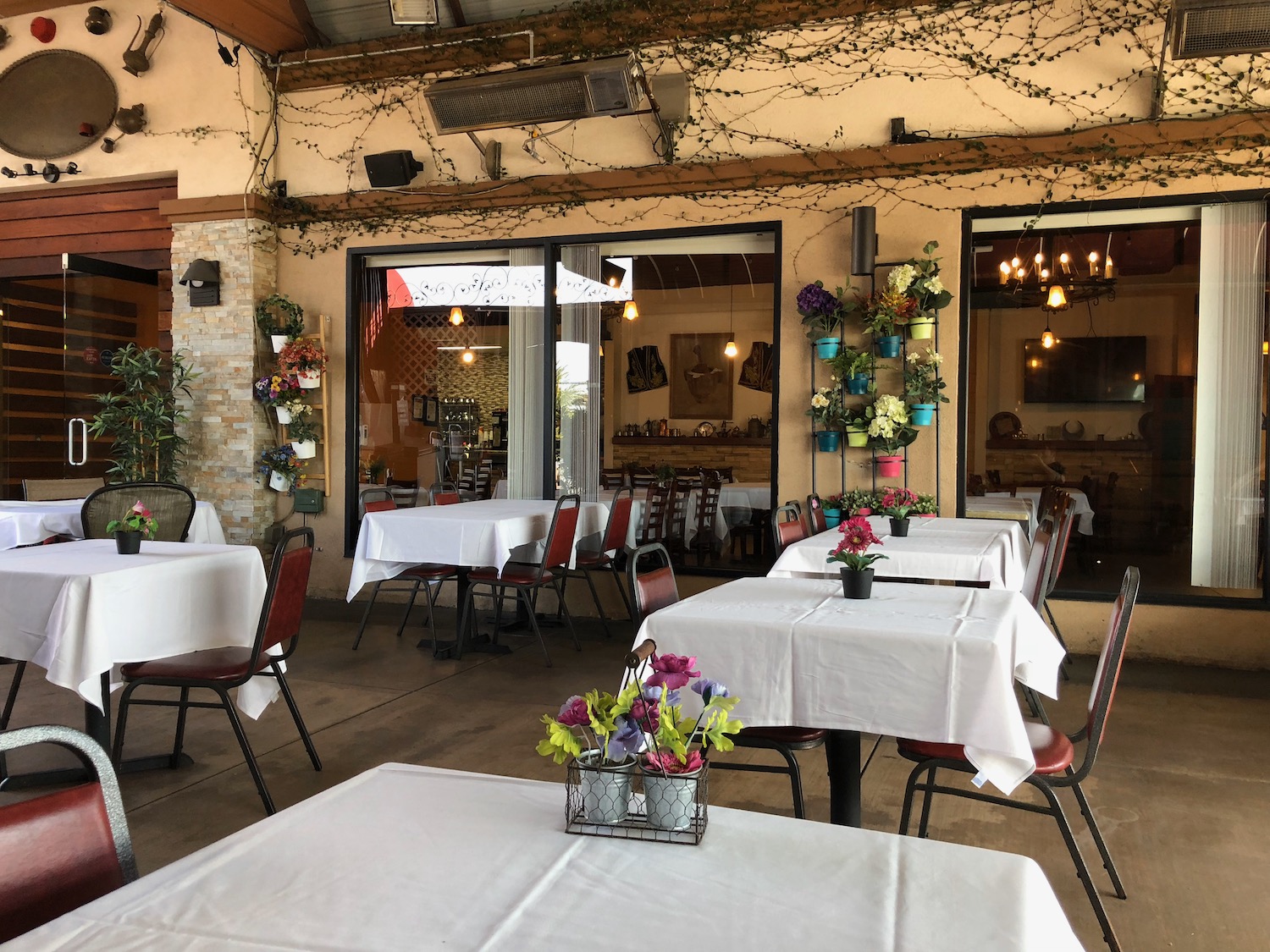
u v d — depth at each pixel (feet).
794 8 20.03
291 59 23.65
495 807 4.54
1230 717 14.49
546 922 3.40
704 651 8.63
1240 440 18.40
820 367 20.52
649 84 20.88
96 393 27.04
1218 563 18.66
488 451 24.06
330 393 24.34
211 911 3.47
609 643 19.67
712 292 36.88
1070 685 16.47
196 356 24.61
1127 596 7.72
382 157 22.90
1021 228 19.31
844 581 9.93
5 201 27.66
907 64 19.63
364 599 23.98
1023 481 29.86
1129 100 18.34
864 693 8.11
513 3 22.16
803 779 11.79
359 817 4.39
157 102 24.94
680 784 4.11
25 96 26.21
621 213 21.86
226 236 24.20
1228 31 16.56
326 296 24.34
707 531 23.88
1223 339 18.42
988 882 3.74
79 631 10.34
